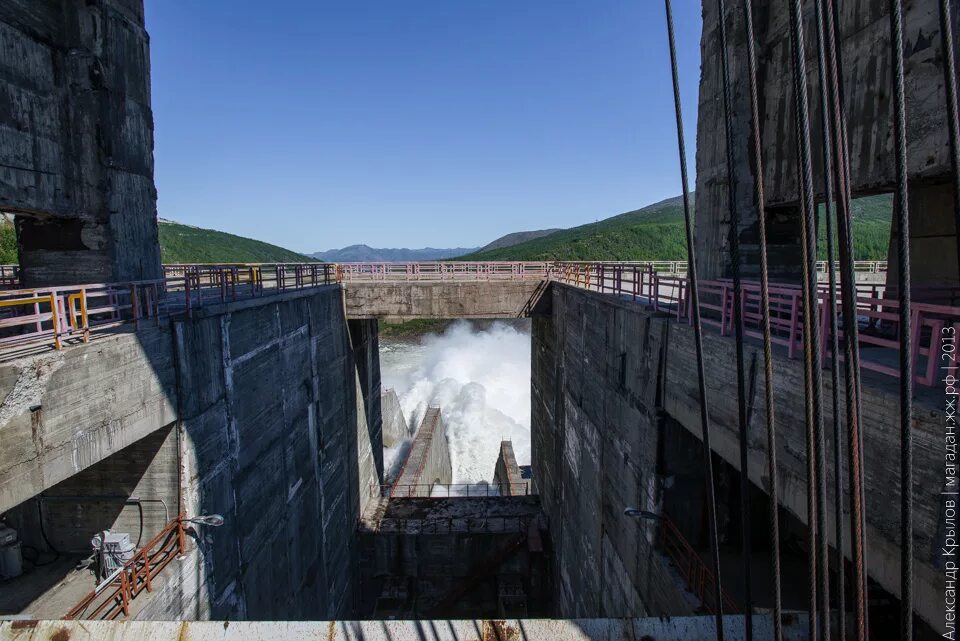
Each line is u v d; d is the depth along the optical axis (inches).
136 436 374.0
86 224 495.5
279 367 629.0
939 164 298.0
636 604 484.7
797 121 117.9
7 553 409.4
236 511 510.9
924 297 378.9
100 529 436.5
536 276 1037.2
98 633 150.3
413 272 1016.2
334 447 842.2
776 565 125.4
